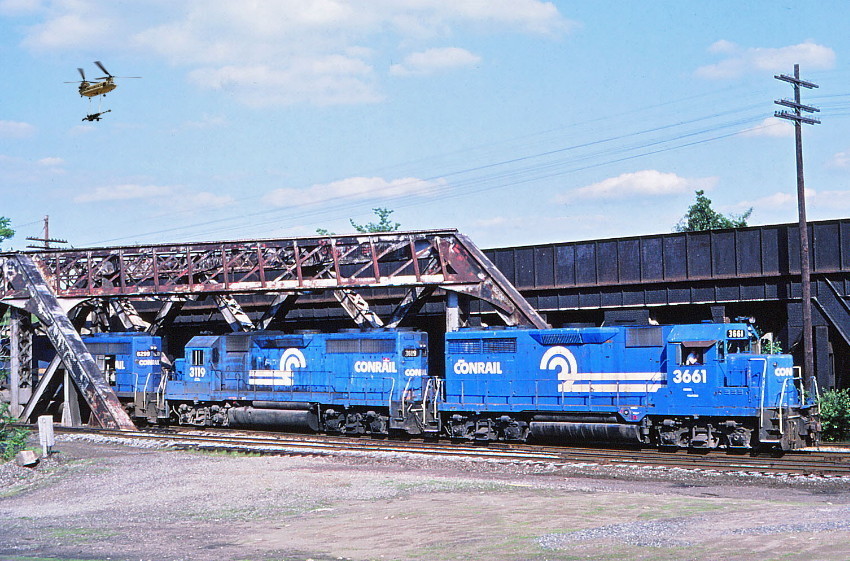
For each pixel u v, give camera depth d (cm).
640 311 3925
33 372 4466
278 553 1551
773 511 1748
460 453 2905
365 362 3556
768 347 3391
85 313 4550
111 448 3312
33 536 1873
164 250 3869
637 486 2262
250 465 2772
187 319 5091
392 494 2175
